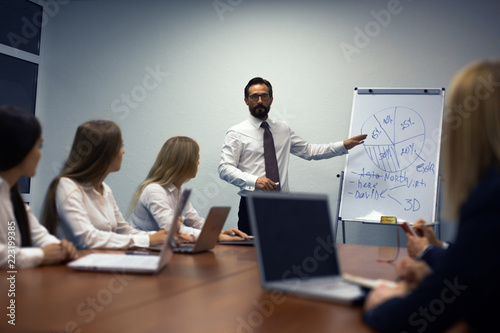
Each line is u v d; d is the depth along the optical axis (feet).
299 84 12.09
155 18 13.03
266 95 10.80
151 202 7.35
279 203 3.42
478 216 2.31
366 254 5.44
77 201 5.58
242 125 10.97
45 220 5.63
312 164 11.96
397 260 4.91
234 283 3.53
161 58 12.96
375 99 11.25
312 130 11.96
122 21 13.23
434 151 10.45
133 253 5.02
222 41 12.59
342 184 11.00
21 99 13.24
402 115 10.91
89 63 13.39
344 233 11.06
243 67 12.44
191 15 12.81
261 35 12.37
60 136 13.46
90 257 4.31
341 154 10.89
